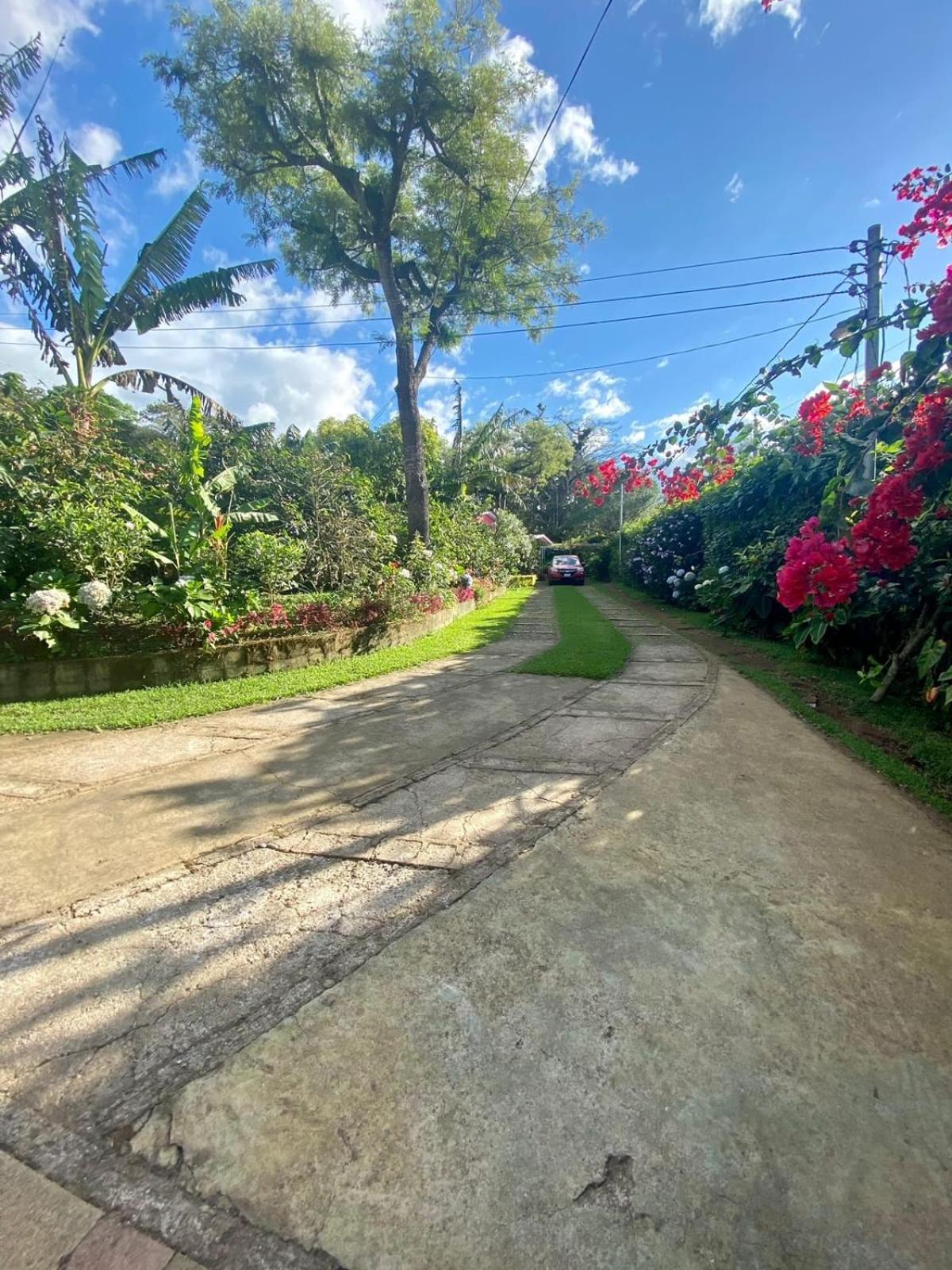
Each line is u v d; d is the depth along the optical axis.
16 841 2.61
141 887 2.24
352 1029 1.54
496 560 16.44
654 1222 1.10
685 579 11.07
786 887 2.15
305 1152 1.23
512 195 12.22
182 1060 1.46
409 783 3.19
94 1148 1.25
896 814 2.72
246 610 6.54
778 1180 1.17
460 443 26.67
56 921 2.03
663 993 1.65
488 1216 1.11
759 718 4.17
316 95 10.78
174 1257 1.05
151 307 9.88
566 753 3.56
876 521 2.78
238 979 1.74
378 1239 1.08
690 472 4.70
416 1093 1.36
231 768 3.47
